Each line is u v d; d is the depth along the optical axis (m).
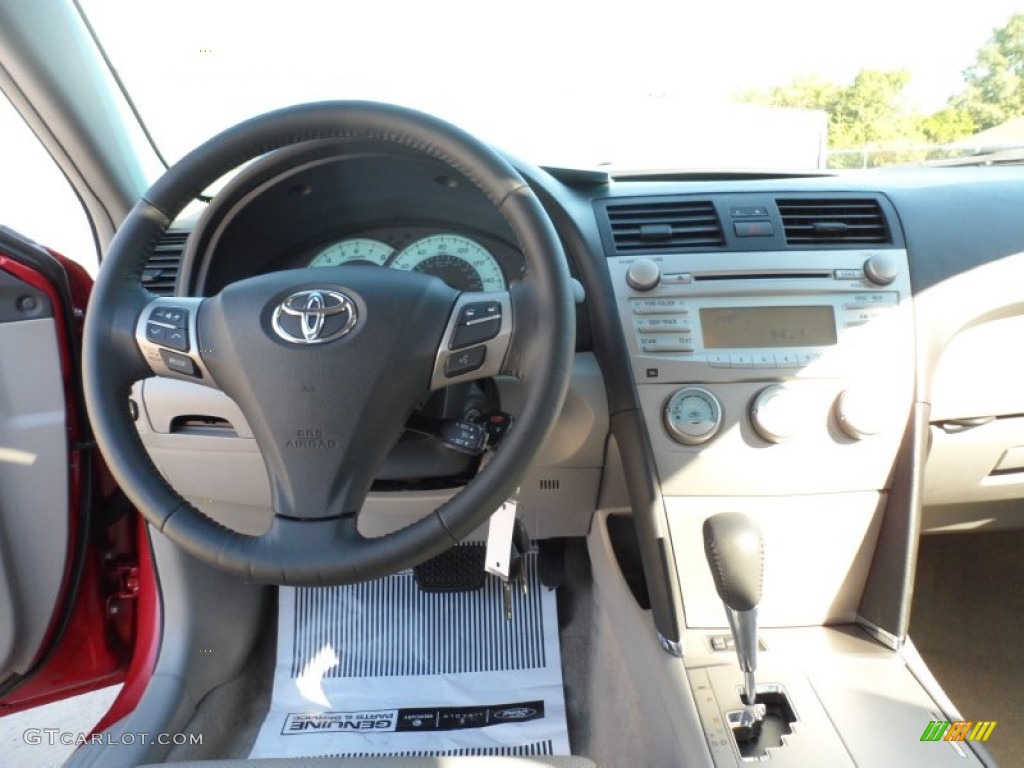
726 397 1.07
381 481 1.08
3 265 1.08
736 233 1.12
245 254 1.17
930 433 1.21
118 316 0.79
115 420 0.77
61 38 1.18
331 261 1.21
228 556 0.71
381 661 1.48
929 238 1.13
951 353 1.18
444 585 1.51
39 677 1.29
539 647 1.48
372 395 0.74
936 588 1.79
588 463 1.16
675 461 1.06
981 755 0.85
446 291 0.80
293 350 0.75
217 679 1.36
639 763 1.09
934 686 0.96
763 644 1.05
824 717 0.91
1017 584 1.79
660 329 1.07
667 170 1.32
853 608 1.10
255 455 1.14
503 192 0.77
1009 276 1.11
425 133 0.78
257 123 0.80
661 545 1.04
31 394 1.17
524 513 1.28
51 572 1.22
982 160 1.52
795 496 1.07
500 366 0.78
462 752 1.30
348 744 1.33
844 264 1.11
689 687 0.96
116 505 1.33
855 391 1.04
